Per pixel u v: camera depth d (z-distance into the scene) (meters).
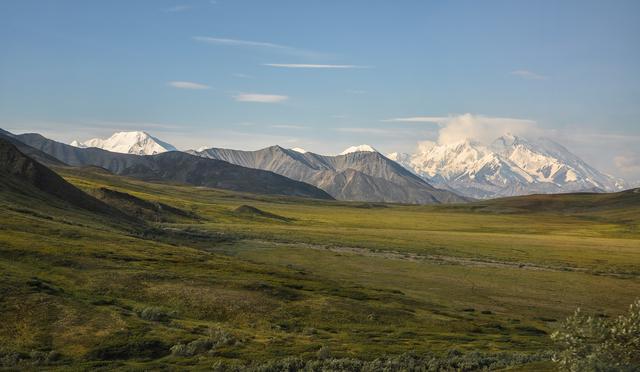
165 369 36.62
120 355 40.00
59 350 39.97
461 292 94.69
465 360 40.75
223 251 129.88
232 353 41.31
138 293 59.69
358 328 55.94
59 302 48.66
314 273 104.88
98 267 67.44
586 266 134.12
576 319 27.12
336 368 37.69
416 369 38.03
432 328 59.75
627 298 96.00
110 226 131.88
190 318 54.12
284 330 53.16
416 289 95.00
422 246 163.88
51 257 67.69
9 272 56.44
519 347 51.59
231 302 59.47
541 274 118.06
